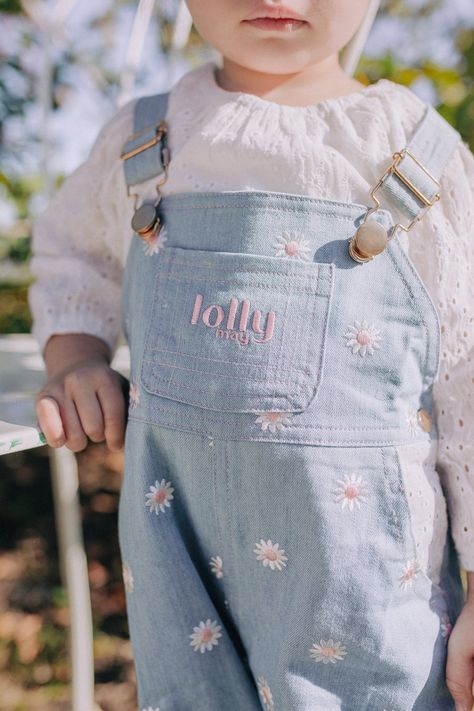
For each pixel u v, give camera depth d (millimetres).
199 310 813
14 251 2211
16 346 1470
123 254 1006
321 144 847
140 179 928
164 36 1475
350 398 788
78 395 915
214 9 834
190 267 832
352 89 946
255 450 781
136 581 864
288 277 795
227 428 788
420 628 807
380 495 793
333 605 772
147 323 851
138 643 873
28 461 2359
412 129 885
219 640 847
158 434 828
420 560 820
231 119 871
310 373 781
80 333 1033
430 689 808
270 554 800
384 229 803
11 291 2352
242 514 804
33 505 2131
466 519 856
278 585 804
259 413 779
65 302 1048
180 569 833
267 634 821
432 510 842
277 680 796
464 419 865
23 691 1538
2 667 1598
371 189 836
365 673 791
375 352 802
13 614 1733
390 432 803
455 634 830
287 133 850
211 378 794
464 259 863
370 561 782
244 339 789
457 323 855
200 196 848
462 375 861
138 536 850
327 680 794
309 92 916
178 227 860
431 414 873
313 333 788
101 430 906
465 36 1844
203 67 999
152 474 837
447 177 867
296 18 821
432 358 844
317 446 774
